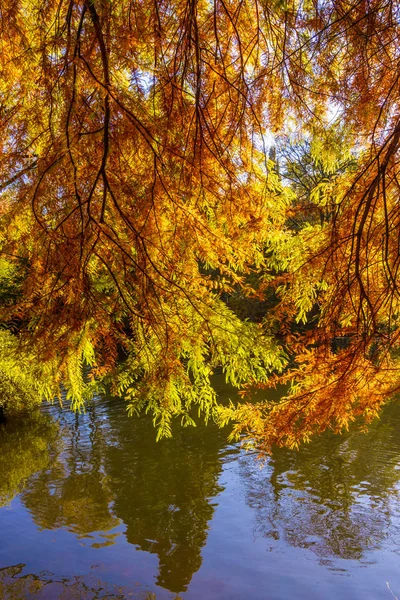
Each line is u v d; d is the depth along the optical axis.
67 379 3.80
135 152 2.54
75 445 11.48
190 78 2.65
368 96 2.78
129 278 2.78
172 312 3.23
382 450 10.29
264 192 3.22
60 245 2.52
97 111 2.47
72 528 7.61
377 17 2.45
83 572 6.36
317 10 2.59
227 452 10.61
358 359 3.04
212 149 2.76
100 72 2.45
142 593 5.91
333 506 8.04
